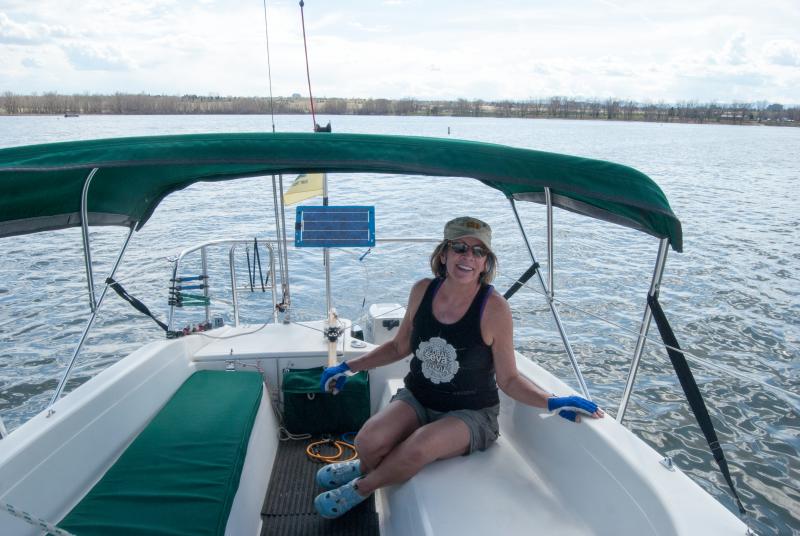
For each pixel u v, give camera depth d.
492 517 2.04
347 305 8.21
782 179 29.44
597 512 2.02
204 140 1.71
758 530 4.22
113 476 2.09
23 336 7.14
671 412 5.77
